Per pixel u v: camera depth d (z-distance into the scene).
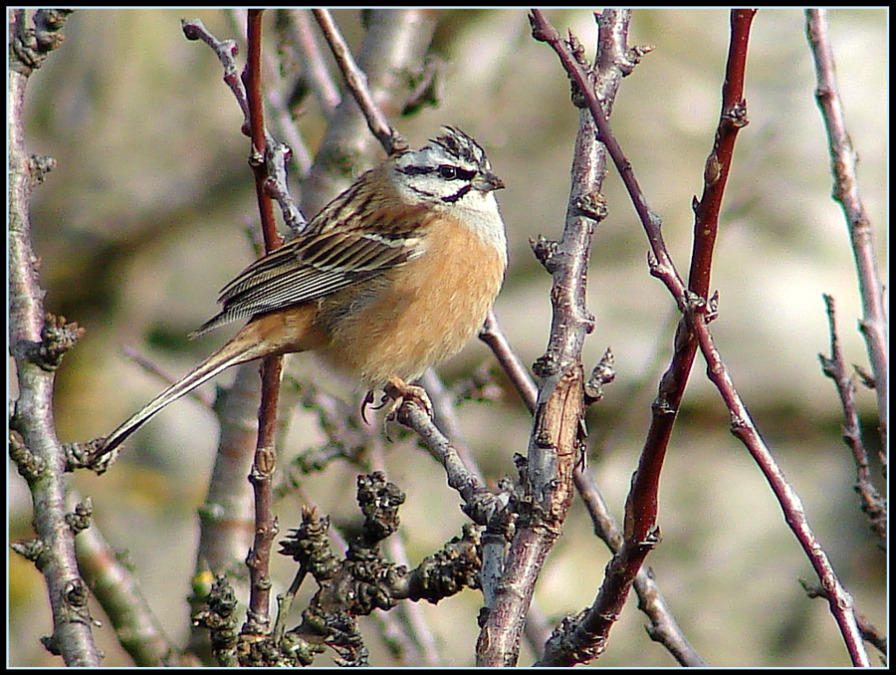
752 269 14.41
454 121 15.02
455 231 9.36
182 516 14.49
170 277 16.17
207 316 16.00
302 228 9.20
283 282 8.89
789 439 14.27
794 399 14.19
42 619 13.27
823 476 14.09
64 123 16.59
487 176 9.57
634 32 15.12
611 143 5.02
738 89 4.74
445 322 9.34
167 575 13.96
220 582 5.96
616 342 14.02
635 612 13.44
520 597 5.37
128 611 7.58
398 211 9.33
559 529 5.46
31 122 16.53
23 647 13.04
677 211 14.67
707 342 4.93
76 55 16.70
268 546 6.18
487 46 15.29
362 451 9.74
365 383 9.27
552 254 6.13
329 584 5.97
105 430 15.11
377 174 9.71
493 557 5.85
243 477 9.32
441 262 9.23
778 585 13.77
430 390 9.55
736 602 13.70
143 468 14.82
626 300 14.34
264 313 8.99
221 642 5.91
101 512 14.17
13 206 6.60
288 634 5.96
